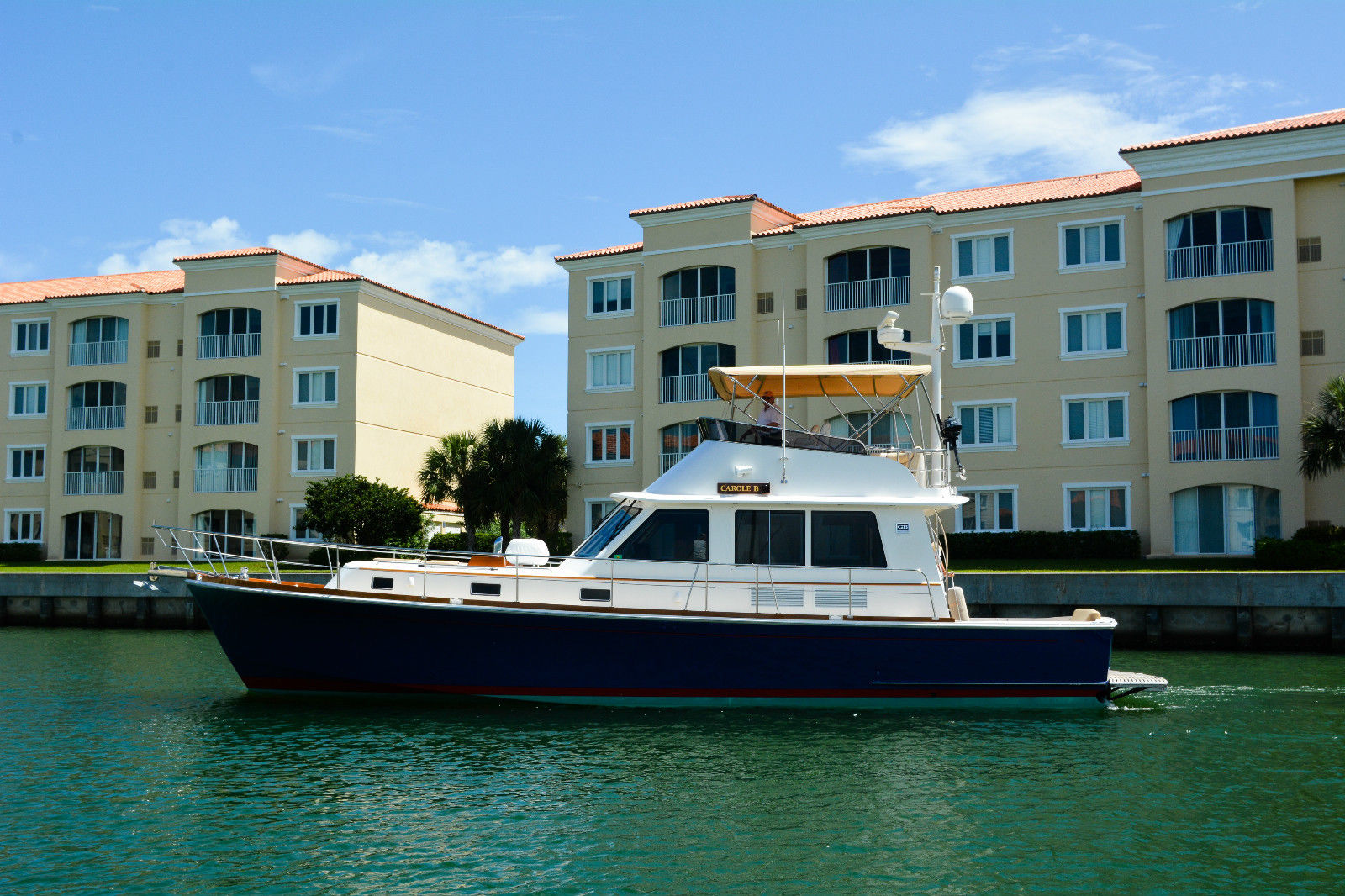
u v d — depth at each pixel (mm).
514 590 15797
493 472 40250
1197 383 35000
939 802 11906
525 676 15742
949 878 9852
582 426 43844
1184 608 25078
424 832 10961
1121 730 15109
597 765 13227
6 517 50531
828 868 10078
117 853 10422
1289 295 34031
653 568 15820
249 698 17531
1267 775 12875
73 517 49625
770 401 17797
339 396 46406
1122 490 36250
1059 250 37344
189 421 48000
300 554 46031
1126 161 36000
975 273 38469
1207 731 15000
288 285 47156
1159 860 10281
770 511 15883
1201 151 35000
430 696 16047
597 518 43250
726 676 15586
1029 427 37375
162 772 13070
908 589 15711
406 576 15977
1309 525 33469
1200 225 35406
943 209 38750
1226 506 34812
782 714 15516
